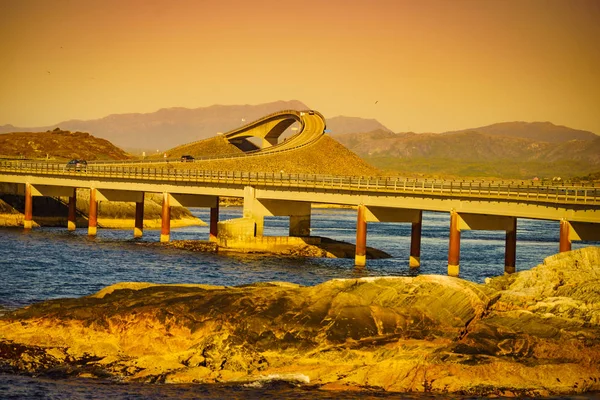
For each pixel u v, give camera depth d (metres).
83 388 78.75
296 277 151.25
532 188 159.75
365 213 176.12
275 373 80.38
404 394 76.75
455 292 90.31
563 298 93.31
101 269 156.00
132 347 86.81
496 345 82.25
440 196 162.12
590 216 140.88
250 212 198.38
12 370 83.00
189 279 146.25
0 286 131.00
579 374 78.25
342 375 79.50
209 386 79.00
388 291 91.06
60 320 91.12
